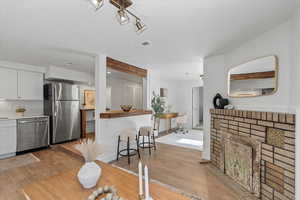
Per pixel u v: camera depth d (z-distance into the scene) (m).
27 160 3.20
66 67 4.28
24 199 1.91
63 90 4.39
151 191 1.28
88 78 5.14
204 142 3.23
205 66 3.26
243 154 2.13
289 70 1.70
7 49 2.77
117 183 1.40
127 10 1.48
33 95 4.09
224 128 2.64
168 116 5.85
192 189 2.14
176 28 1.97
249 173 2.03
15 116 3.91
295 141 1.49
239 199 1.91
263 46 2.07
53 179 1.47
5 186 2.21
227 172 2.50
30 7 1.51
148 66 4.14
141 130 3.62
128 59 3.46
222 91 2.97
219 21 1.79
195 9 1.55
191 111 6.92
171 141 4.78
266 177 1.84
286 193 1.60
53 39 2.33
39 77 4.21
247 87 2.34
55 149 3.95
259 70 2.12
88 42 2.46
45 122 4.00
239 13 1.62
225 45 2.54
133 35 2.19
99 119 2.98
